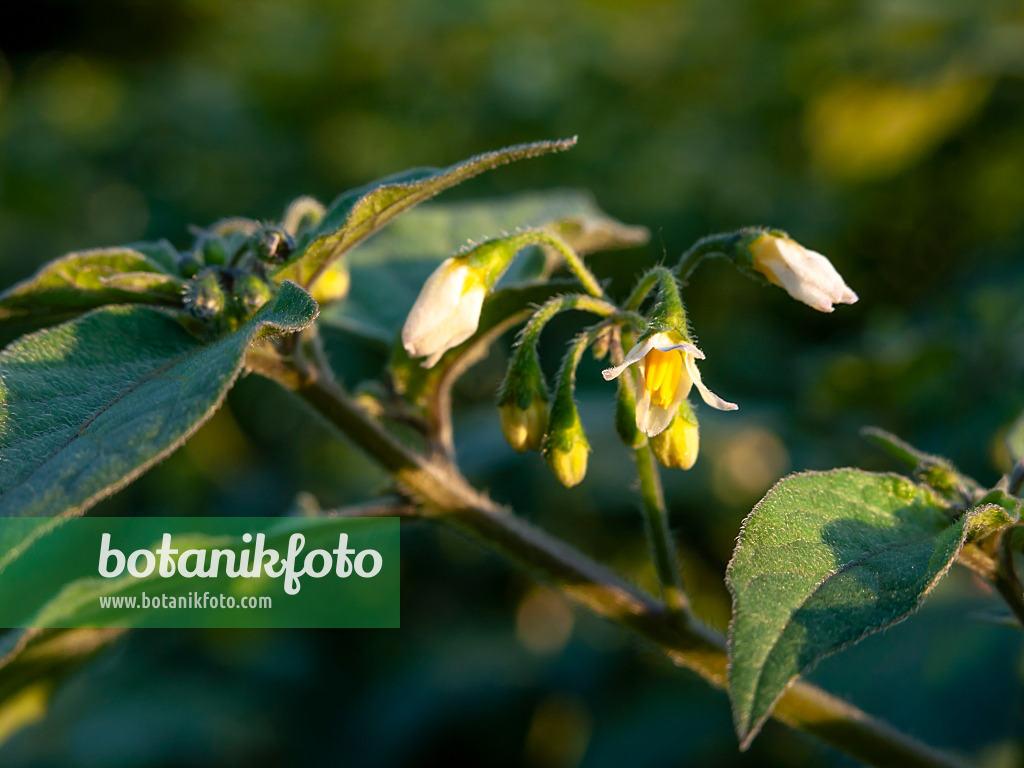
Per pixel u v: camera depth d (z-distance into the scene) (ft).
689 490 14.53
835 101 16.87
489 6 22.22
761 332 16.80
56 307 6.32
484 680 15.23
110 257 6.14
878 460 12.37
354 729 15.43
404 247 9.02
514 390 6.01
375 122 21.26
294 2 25.82
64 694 15.38
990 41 15.58
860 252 17.79
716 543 15.24
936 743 9.98
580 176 19.35
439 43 21.84
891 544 4.66
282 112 22.11
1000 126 16.98
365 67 21.67
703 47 20.59
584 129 19.95
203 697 15.51
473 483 15.37
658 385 5.24
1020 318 11.88
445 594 16.97
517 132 20.18
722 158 18.93
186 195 22.52
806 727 6.01
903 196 17.60
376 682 16.03
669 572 6.21
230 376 4.44
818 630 4.22
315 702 15.98
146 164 23.77
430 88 21.42
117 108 26.32
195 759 14.70
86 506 4.17
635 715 13.46
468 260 5.79
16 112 27.68
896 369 12.14
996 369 11.82
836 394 12.59
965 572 11.27
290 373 6.30
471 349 6.77
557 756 14.55
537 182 19.58
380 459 6.54
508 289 6.51
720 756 12.28
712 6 21.38
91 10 35.73
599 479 14.79
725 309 17.25
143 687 15.69
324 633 16.70
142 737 14.83
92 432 4.57
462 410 17.53
